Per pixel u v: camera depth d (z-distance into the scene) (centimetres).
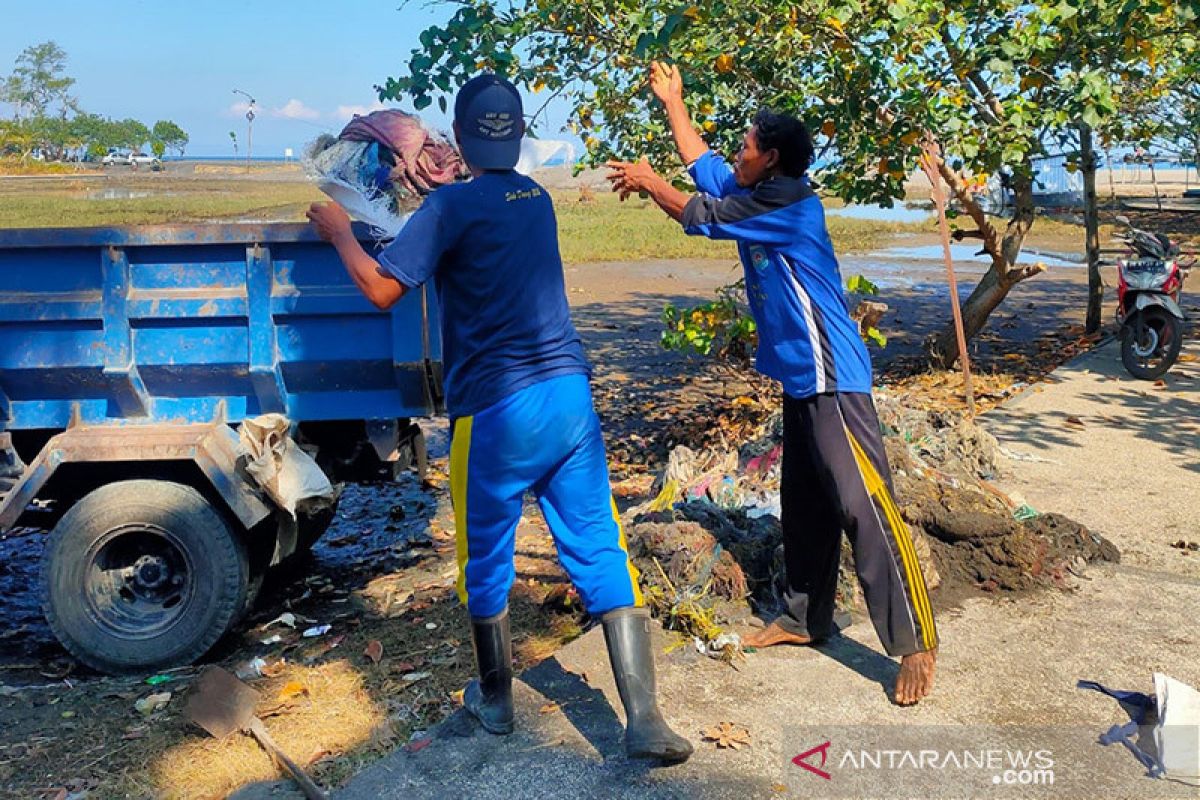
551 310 350
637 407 1024
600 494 357
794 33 680
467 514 356
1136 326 959
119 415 527
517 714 392
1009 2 738
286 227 498
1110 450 736
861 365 382
